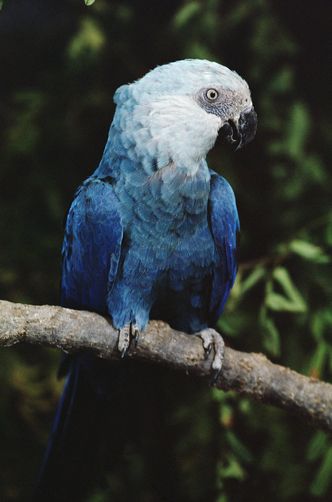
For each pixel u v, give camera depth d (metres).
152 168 3.76
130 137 3.77
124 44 5.21
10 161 5.09
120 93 3.87
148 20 5.43
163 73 3.83
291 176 4.91
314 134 5.24
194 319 4.04
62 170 5.14
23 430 4.94
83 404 4.18
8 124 5.40
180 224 3.79
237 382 3.67
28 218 5.05
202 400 4.82
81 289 4.05
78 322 3.48
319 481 4.29
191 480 4.78
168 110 3.76
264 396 3.67
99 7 5.13
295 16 5.55
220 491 4.54
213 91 3.83
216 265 3.97
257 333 4.86
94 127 5.21
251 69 5.05
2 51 5.76
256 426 4.78
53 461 4.12
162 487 4.90
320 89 5.43
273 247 4.84
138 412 4.28
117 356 3.66
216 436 4.75
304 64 5.48
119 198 3.78
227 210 3.96
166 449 4.89
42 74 5.45
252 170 5.18
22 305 3.33
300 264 4.82
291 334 4.86
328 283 4.74
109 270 3.80
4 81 5.67
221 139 3.95
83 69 5.08
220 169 5.02
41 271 5.05
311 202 5.01
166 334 3.74
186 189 3.78
